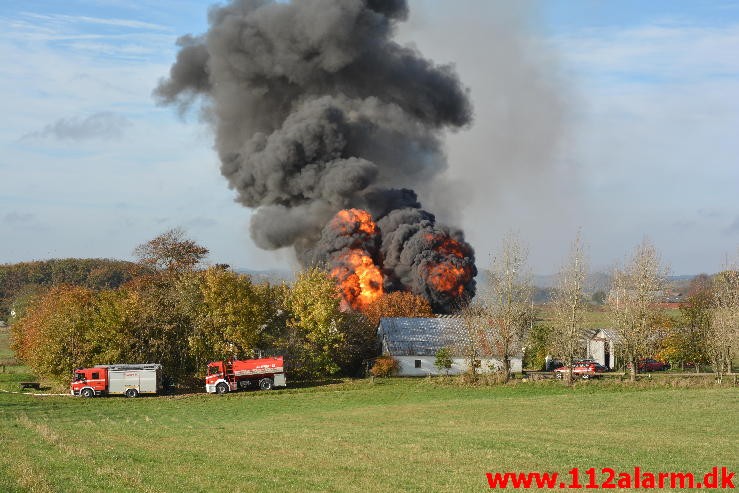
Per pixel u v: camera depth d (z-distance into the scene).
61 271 188.62
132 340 79.56
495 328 79.44
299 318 86.25
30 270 187.00
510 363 86.44
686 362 94.06
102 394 72.94
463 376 75.69
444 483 28.98
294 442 39.78
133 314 80.75
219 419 54.72
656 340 87.50
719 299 93.62
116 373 73.00
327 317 84.06
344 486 27.98
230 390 74.94
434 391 71.50
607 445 38.25
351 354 88.00
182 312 82.38
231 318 80.25
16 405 64.88
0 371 102.25
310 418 54.06
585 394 65.06
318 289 85.56
